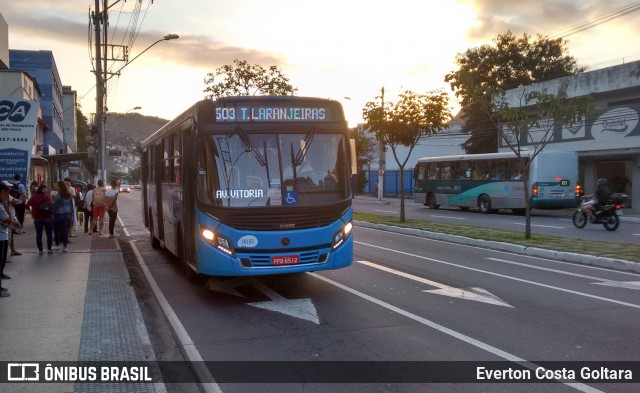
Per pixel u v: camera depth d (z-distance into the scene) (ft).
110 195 55.72
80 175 258.57
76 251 44.39
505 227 65.41
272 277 34.04
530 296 28.25
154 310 27.07
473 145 139.64
